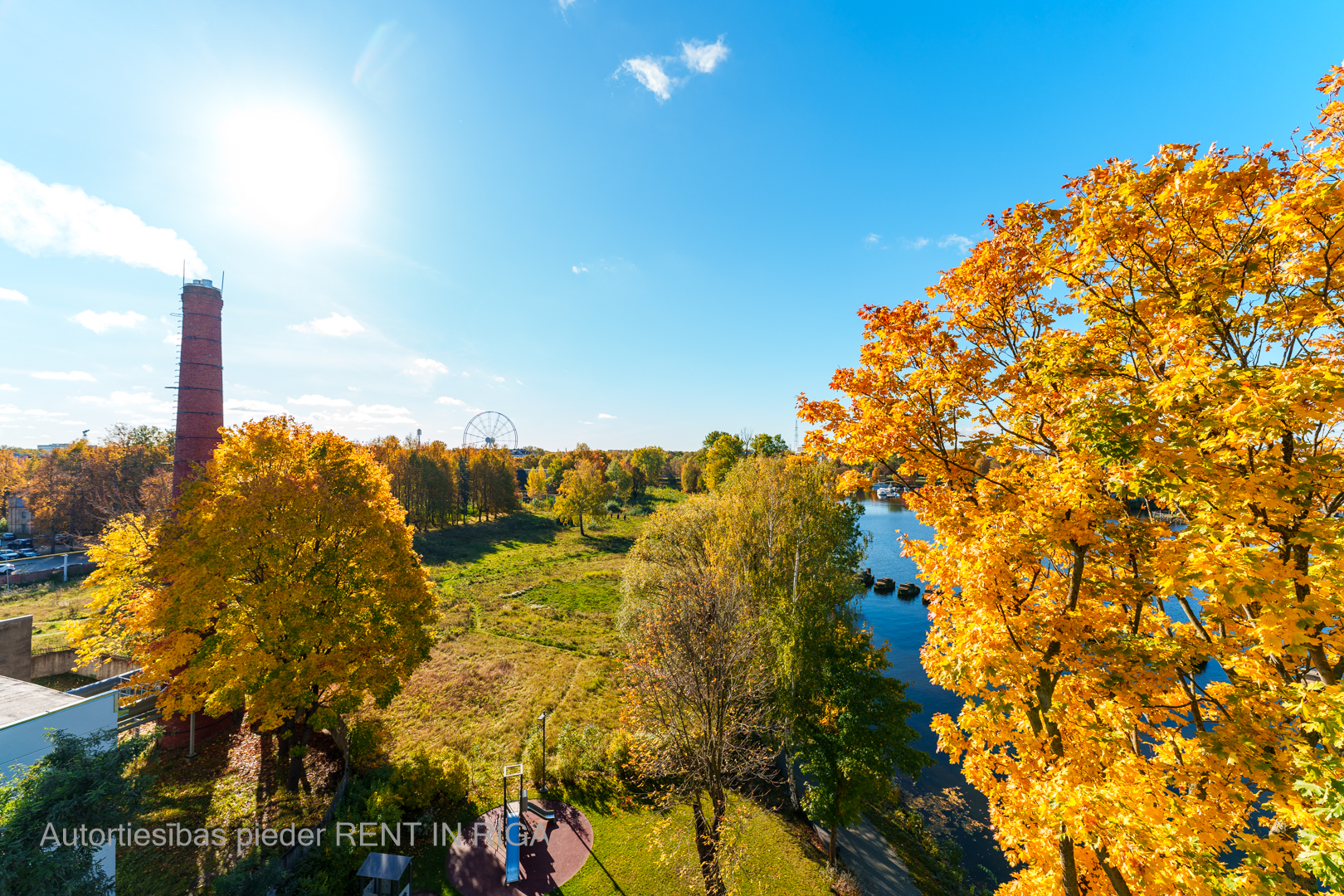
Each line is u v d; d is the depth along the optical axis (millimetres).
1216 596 6375
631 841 16906
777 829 17766
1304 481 6605
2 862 8602
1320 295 7070
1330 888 5691
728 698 16016
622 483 108812
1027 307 9680
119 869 14641
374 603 20844
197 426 24766
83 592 43000
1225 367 6594
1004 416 9258
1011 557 8125
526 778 19859
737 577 23109
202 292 24969
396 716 24859
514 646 34219
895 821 19453
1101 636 8203
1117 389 7242
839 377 10094
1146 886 6574
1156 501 9516
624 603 33312
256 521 18875
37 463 81875
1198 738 7293
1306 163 6617
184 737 21484
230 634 18500
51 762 10453
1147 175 7898
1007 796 8414
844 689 16109
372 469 24297
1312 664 7480
